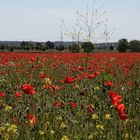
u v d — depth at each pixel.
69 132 6.82
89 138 6.66
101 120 8.12
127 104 9.53
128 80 14.55
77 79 12.03
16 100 8.52
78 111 8.28
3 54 28.31
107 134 6.74
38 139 6.41
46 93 9.52
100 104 9.51
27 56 26.95
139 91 10.89
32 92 6.73
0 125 6.64
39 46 65.06
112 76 14.87
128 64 22.53
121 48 62.31
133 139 6.44
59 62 22.11
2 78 13.89
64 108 8.73
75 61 22.48
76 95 9.87
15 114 7.34
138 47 63.09
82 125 7.09
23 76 14.89
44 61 23.08
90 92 10.63
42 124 7.21
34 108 7.52
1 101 8.70
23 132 6.35
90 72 14.51
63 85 10.89
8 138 6.29
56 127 7.07
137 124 7.02
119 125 6.39
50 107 8.01
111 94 6.09
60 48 54.50
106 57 28.78
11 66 19.61
